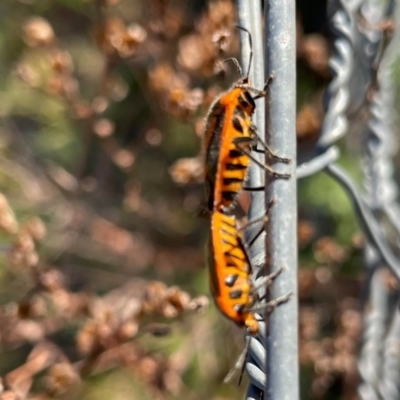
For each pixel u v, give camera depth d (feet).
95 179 0.66
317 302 0.65
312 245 0.68
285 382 0.21
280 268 0.21
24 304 0.46
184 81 0.50
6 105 0.64
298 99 0.66
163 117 0.58
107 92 0.53
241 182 0.25
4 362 0.71
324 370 0.56
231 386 0.64
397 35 0.44
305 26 0.68
